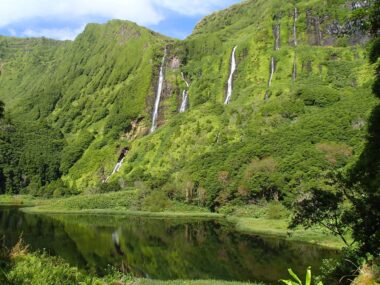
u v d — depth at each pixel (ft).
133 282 110.93
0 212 443.73
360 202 87.97
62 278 71.31
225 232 278.46
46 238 250.37
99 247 221.25
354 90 574.56
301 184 344.69
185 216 399.85
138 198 475.72
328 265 89.04
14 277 61.31
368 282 35.35
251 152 440.04
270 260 176.76
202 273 157.69
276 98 596.70
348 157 374.84
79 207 480.23
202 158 506.89
